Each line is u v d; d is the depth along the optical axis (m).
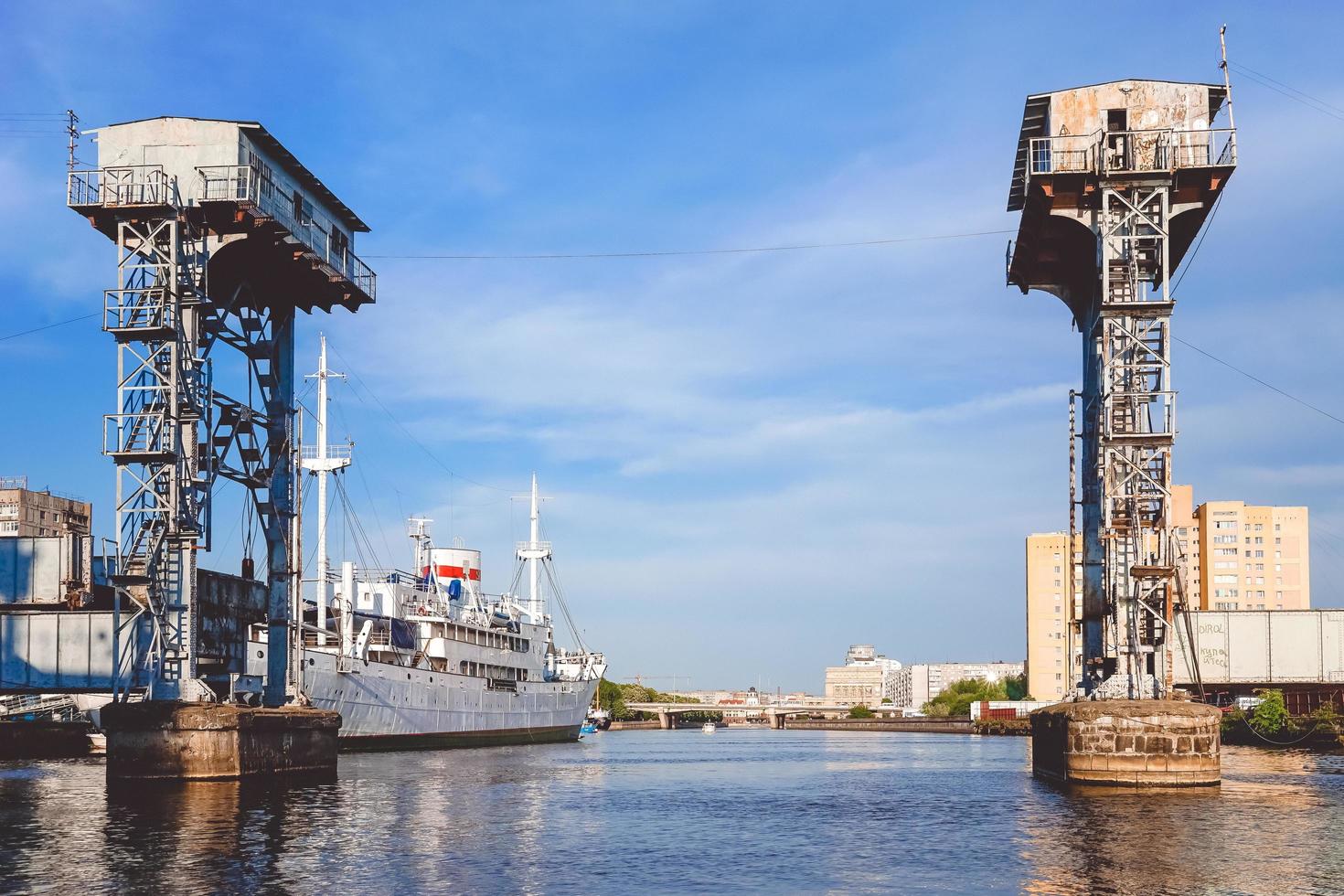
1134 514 54.12
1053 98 55.75
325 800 49.44
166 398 51.28
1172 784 52.41
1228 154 53.94
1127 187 54.03
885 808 53.44
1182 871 33.66
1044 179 54.53
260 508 60.28
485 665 109.44
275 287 60.56
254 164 54.78
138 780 50.22
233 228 53.69
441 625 102.00
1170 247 59.75
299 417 61.41
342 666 83.38
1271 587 192.62
